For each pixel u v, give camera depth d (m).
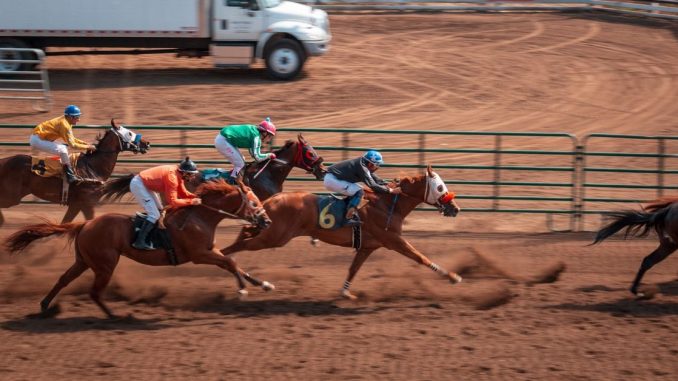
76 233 11.66
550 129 23.39
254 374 9.92
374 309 12.48
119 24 26.91
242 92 25.80
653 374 10.17
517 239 16.55
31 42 27.06
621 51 30.97
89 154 15.26
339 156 21.16
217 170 14.53
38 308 12.20
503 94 26.33
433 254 15.34
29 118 23.19
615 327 11.78
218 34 26.84
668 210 12.85
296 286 13.51
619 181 19.91
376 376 9.91
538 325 11.81
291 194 12.74
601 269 14.76
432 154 21.50
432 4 37.62
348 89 26.33
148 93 25.59
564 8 37.22
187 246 11.78
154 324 11.63
